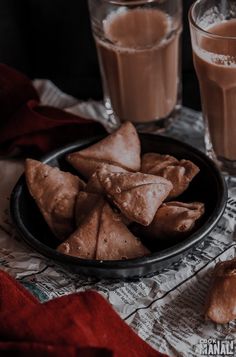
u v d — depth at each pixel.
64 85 1.04
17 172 0.86
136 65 0.86
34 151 0.89
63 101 0.98
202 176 0.78
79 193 0.75
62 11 1.00
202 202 0.77
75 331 0.62
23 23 1.03
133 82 0.87
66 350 0.61
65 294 0.71
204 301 0.69
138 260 0.68
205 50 0.77
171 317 0.68
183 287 0.71
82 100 1.01
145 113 0.90
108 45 0.86
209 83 0.79
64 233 0.75
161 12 0.84
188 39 0.99
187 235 0.72
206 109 0.82
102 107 0.96
